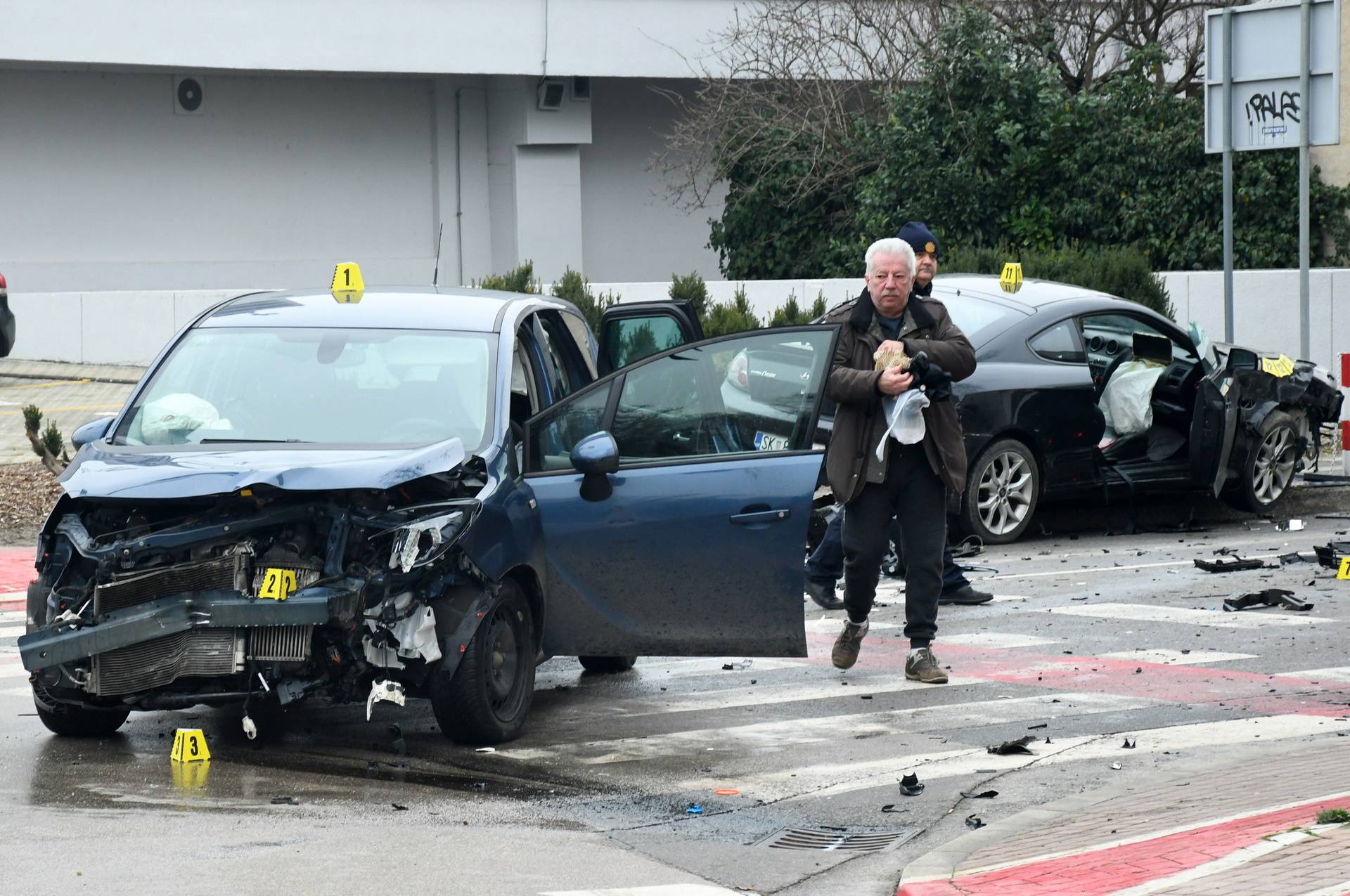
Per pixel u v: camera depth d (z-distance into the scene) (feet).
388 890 49.39
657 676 85.30
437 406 72.74
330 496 65.51
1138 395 131.34
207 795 60.75
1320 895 43.65
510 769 65.41
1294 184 220.64
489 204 311.88
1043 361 125.90
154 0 267.39
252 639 63.77
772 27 280.31
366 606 64.13
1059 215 226.17
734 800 61.26
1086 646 90.43
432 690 66.69
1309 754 64.59
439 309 79.10
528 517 70.03
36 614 67.41
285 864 51.85
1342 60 217.77
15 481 152.35
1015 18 254.27
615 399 73.87
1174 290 206.90
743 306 190.70
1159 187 224.74
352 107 300.20
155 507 67.72
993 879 49.14
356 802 59.98
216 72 287.89
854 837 56.85
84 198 280.31
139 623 63.57
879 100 260.21
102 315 244.22
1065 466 126.93
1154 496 148.56
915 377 76.48
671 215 323.98
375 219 303.89
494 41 288.51
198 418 73.00
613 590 72.33
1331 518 141.18
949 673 84.07
